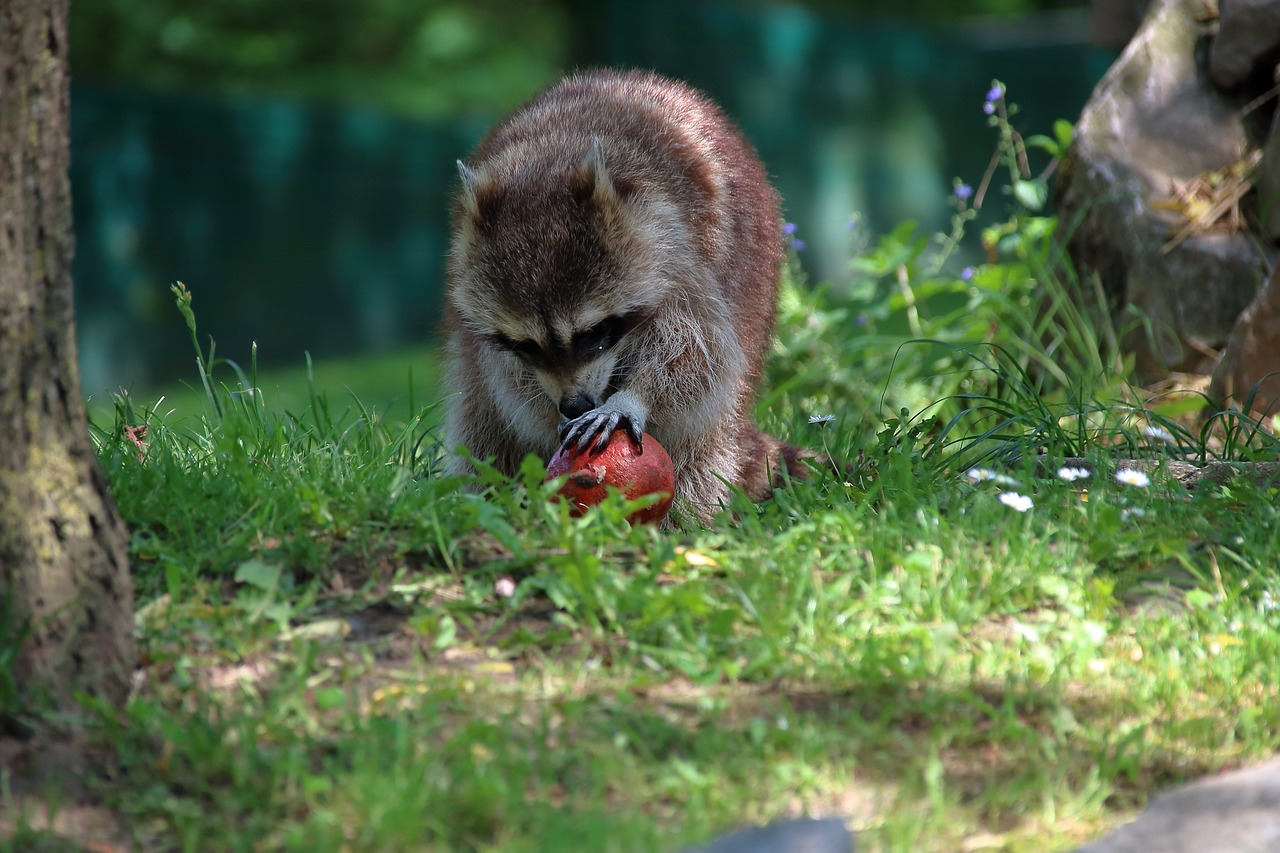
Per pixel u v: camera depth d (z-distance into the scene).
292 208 36.59
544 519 7.58
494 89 47.38
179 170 37.47
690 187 9.77
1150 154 13.39
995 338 14.49
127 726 5.88
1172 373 12.66
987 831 5.37
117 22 44.62
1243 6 13.04
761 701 6.13
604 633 6.70
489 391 10.22
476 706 6.05
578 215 9.27
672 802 5.46
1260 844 5.09
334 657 6.50
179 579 6.78
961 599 6.96
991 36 51.28
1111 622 6.95
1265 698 6.36
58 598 5.88
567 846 4.99
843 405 14.36
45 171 5.82
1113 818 5.48
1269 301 11.38
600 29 51.00
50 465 5.89
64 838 5.16
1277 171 12.25
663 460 8.59
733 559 7.35
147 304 30.59
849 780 5.60
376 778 5.31
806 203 35.78
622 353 9.69
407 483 8.32
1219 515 8.20
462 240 9.70
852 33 49.12
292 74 46.06
